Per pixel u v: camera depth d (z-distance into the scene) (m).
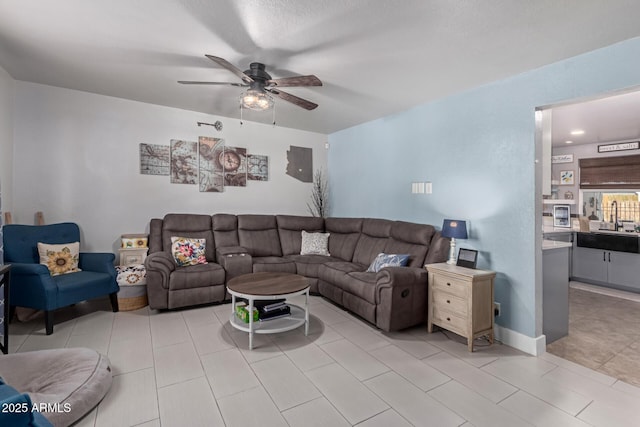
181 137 4.27
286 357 2.44
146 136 4.04
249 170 4.84
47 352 2.10
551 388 2.08
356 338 2.81
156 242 3.85
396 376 2.19
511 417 1.78
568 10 1.85
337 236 4.77
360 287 3.13
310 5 1.88
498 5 1.83
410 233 3.61
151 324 3.04
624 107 3.52
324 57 2.55
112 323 3.04
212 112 4.38
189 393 1.96
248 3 1.88
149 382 2.07
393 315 2.81
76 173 3.64
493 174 2.96
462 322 2.66
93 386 1.82
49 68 2.96
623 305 3.90
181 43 2.39
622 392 2.04
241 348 2.58
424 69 2.74
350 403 1.88
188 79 3.16
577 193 5.72
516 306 2.74
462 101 3.27
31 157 3.40
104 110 3.77
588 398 1.97
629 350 2.68
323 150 5.60
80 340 2.65
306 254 4.63
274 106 3.95
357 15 1.97
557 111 3.66
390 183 4.29
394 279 2.79
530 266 2.65
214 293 3.55
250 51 2.47
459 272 2.70
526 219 2.69
